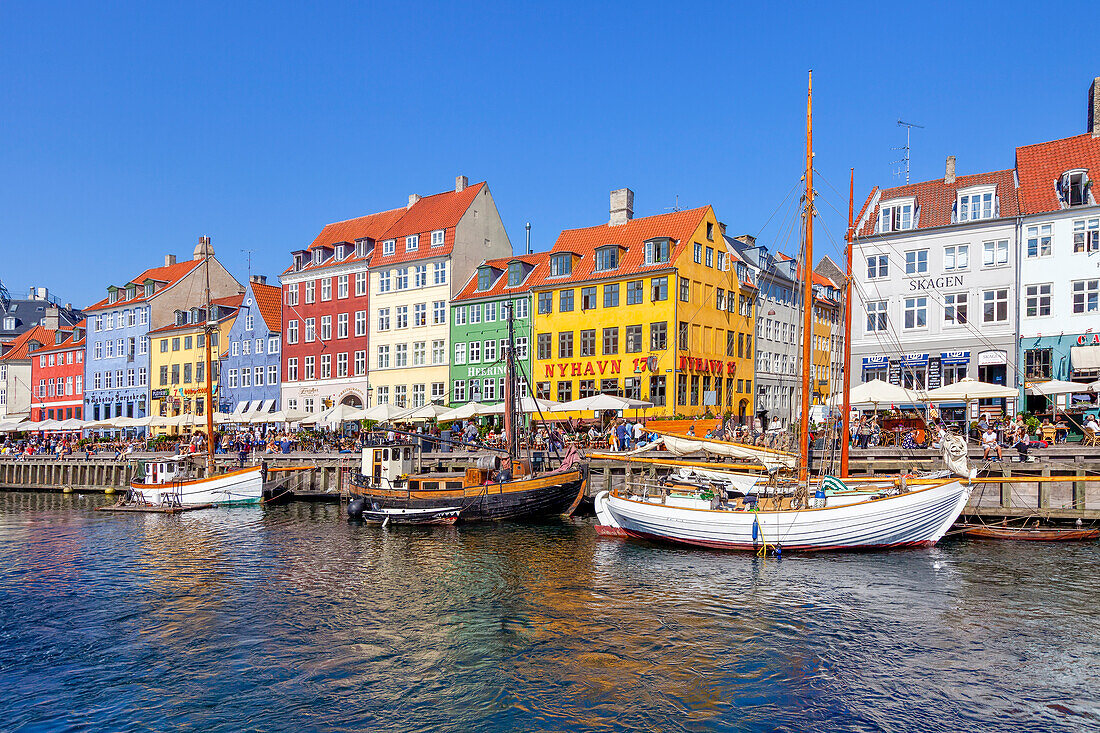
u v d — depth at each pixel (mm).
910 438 32656
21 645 16547
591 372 51594
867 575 20797
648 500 26469
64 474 54000
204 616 18531
